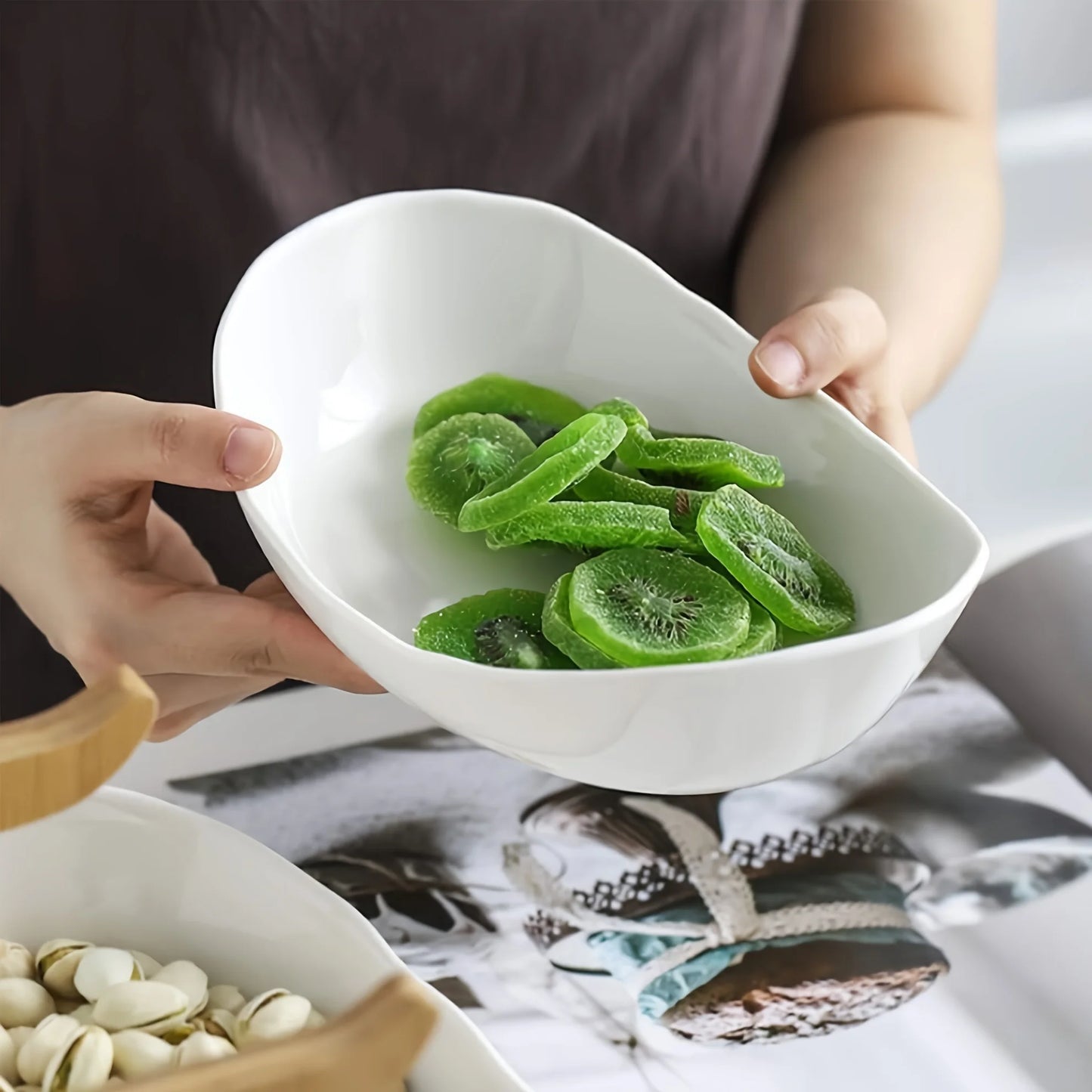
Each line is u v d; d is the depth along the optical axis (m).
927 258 0.99
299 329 0.82
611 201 1.02
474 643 0.77
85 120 0.94
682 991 0.82
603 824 0.89
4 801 0.60
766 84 1.02
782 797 0.90
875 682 0.70
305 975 0.71
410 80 0.96
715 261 1.05
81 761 0.60
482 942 0.84
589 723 0.69
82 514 0.81
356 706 0.94
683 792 0.72
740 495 0.77
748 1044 0.81
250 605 0.79
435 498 0.81
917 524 0.77
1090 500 1.68
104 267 0.98
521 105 0.98
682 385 0.83
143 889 0.72
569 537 0.76
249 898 0.71
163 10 0.92
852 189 1.02
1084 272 1.69
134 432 0.77
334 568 0.80
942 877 0.87
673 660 0.73
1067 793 0.91
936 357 0.97
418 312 0.84
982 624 1.07
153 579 0.81
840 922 0.85
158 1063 0.68
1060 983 0.83
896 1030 0.81
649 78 0.99
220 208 0.96
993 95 1.14
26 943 0.72
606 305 0.84
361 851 0.87
